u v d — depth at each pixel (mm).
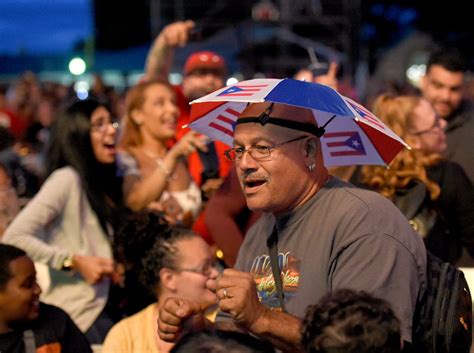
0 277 4043
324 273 3205
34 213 4961
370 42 21156
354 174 4996
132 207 5293
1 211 5523
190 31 7012
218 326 3143
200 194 5617
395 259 3113
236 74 16625
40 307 4281
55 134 5227
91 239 5156
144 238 4324
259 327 2982
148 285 4324
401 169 4797
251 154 3254
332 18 17500
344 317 2463
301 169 3268
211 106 3672
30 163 7773
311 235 3258
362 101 12117
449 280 3318
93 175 5176
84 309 4969
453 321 3273
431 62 6582
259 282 3408
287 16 17203
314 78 6453
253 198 3279
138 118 5805
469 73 15578
